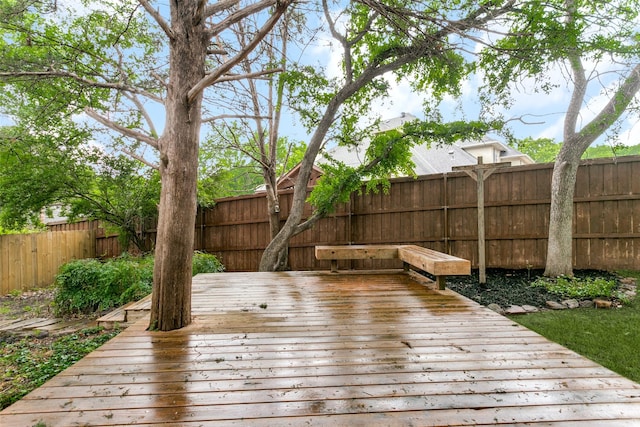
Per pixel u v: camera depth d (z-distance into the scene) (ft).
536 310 13.19
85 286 17.69
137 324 8.70
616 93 14.92
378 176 21.63
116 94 16.38
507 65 15.51
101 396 4.99
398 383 5.30
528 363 6.02
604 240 17.15
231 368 5.96
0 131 19.02
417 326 8.31
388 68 19.12
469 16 14.97
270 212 23.93
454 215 20.38
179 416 4.45
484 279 16.16
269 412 4.52
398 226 21.79
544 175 18.34
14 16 12.96
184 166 8.39
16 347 12.66
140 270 18.58
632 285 15.02
